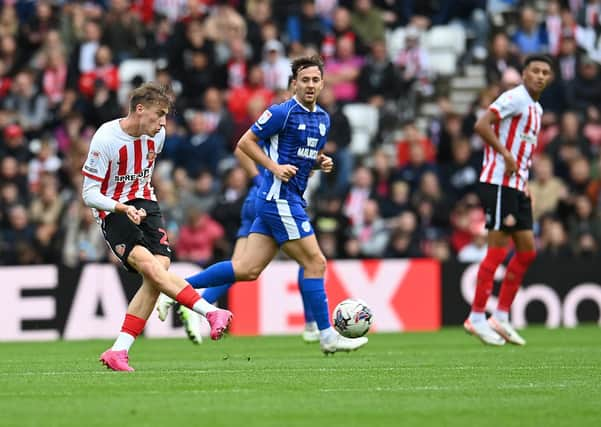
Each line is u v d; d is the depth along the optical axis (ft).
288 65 228.02
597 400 76.43
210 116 221.87
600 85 237.25
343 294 179.93
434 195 205.77
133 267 97.55
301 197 110.32
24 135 227.61
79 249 198.08
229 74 230.48
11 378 93.91
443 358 115.24
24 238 198.49
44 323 170.60
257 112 216.95
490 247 134.82
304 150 107.96
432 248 201.87
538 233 204.85
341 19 237.66
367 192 207.62
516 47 242.58
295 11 247.50
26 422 65.87
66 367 106.32
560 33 245.86
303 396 78.74
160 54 234.38
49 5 248.32
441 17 252.62
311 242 109.91
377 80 233.96
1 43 240.53
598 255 196.13
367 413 69.82
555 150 219.61
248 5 250.37
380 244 200.64
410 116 236.84
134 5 245.24
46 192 203.62
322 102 212.23
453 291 185.06
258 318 177.06
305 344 147.02
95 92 224.74
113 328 172.35
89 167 96.12
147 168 98.58
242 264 113.19
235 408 72.08
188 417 67.87
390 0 252.62
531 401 75.82
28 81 231.71
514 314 186.60
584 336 159.53
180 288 96.43
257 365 106.01
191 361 113.50
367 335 168.76
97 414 69.26
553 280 188.14
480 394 80.07
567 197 205.05
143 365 107.45
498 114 130.31
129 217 94.17
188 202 200.44
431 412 70.28
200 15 237.45
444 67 245.24
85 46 232.32
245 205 133.49
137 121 96.27
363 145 230.27
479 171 215.92
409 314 182.60
